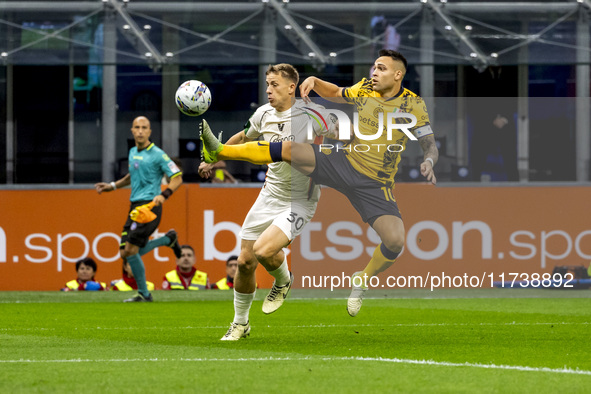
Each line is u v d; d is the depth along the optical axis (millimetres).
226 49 38344
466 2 37812
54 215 33406
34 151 40656
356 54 38281
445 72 38625
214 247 33594
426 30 37875
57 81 40500
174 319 21484
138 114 40812
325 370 11758
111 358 13344
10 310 24453
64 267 33375
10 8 37562
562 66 38500
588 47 37719
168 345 15367
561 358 13352
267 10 38219
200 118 40875
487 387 10289
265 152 15750
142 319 21484
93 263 33156
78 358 13391
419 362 12680
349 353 13992
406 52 38031
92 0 37781
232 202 33594
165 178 33219
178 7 38094
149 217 27109
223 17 38156
